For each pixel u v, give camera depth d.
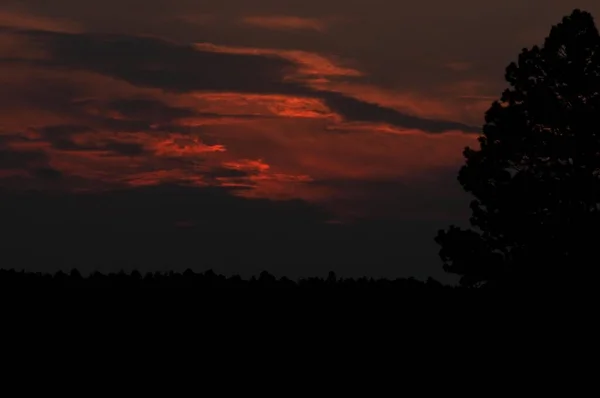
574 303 63.97
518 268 64.69
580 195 64.19
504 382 54.75
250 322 65.50
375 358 58.25
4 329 59.22
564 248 64.19
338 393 51.62
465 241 67.31
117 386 50.31
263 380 53.09
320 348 59.97
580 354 59.22
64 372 51.88
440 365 57.34
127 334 60.25
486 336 63.00
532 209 65.50
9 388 48.69
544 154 66.31
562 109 66.38
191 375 53.03
